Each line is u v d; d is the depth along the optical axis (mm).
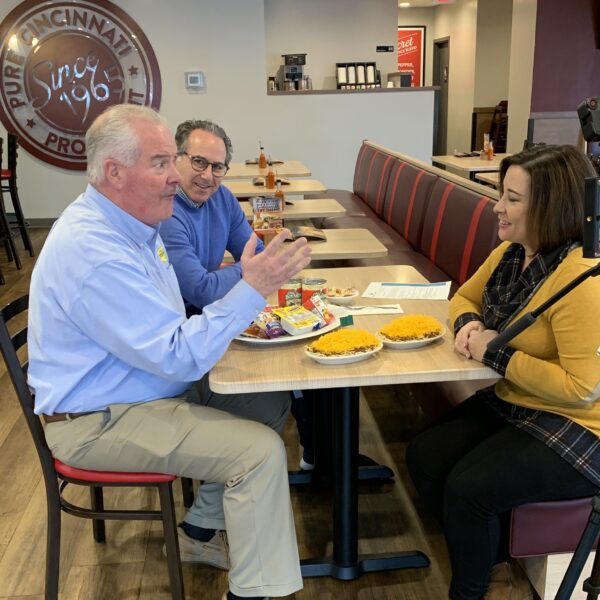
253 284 1646
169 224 2227
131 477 1753
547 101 6930
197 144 2260
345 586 2059
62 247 1625
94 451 1727
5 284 5230
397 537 2283
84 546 2270
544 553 1754
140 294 1602
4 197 7312
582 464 1630
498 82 10414
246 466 1689
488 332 1729
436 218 3799
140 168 1646
